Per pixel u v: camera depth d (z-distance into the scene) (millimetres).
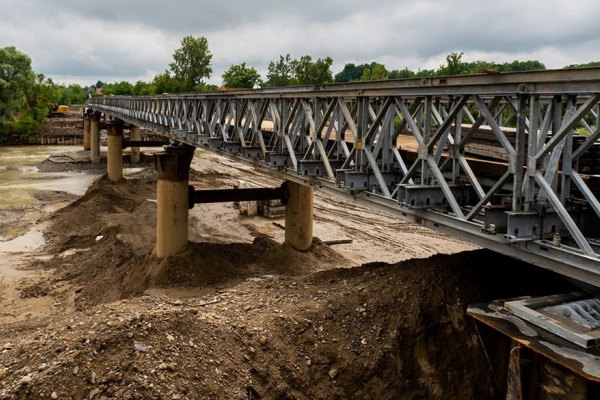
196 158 54906
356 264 19375
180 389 7520
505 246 7289
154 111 26406
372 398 8391
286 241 19125
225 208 29344
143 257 17938
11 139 71938
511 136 10586
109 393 7234
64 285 17891
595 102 5812
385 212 9867
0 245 23078
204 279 15438
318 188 12180
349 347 8898
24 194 35594
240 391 7984
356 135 10250
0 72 75375
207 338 8625
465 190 9023
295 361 8766
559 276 8375
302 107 12156
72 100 167375
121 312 9336
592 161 8109
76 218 26266
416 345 8656
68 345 7848
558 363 5910
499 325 6543
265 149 13789
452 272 9250
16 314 15445
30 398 7090
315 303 9961
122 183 35562
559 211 6340
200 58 97688
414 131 8672
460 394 8125
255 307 10281
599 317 6461
